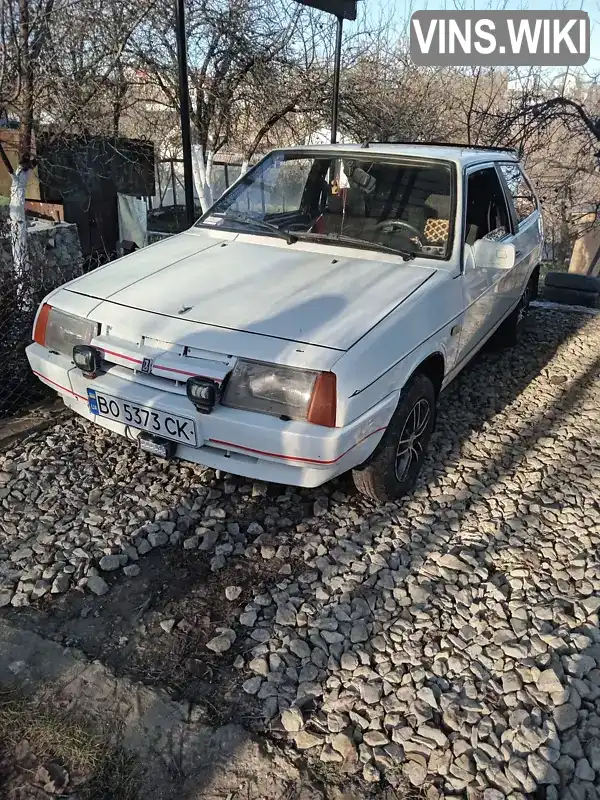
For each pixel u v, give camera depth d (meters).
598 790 1.94
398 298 3.06
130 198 9.82
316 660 2.33
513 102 10.64
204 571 2.75
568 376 5.12
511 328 5.53
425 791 1.92
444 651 2.39
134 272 3.38
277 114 8.78
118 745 2.00
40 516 3.02
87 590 2.62
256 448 2.62
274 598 2.61
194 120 8.69
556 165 11.79
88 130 6.25
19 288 3.98
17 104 5.04
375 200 3.74
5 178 8.63
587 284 7.27
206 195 9.20
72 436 3.69
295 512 3.14
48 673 2.23
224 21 7.65
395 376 2.86
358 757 2.00
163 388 2.80
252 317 2.84
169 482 3.32
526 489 3.48
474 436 4.04
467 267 3.61
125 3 5.68
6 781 1.89
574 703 2.20
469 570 2.81
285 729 2.08
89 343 3.01
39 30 4.84
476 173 4.03
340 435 2.53
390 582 2.72
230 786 1.91
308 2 5.47
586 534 3.11
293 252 3.58
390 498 3.23
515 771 1.97
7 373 3.93
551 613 2.59
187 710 2.12
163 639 2.40
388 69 9.94
